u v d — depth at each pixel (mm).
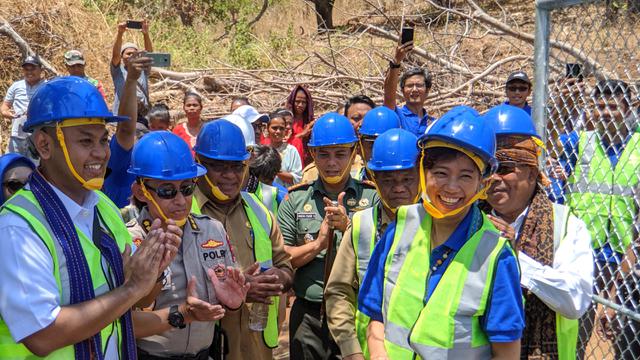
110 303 2441
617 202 3828
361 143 5066
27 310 2332
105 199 2766
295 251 4277
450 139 2525
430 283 2617
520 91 7426
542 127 3916
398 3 17469
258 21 18797
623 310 3518
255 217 4004
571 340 3145
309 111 9062
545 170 3949
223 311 3164
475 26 14414
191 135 8781
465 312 2547
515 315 2529
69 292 2439
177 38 15984
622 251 3852
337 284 3578
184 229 3455
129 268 2527
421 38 14586
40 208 2463
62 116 2463
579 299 2990
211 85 12883
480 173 2578
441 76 11672
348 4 20000
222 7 17469
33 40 13031
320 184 4613
